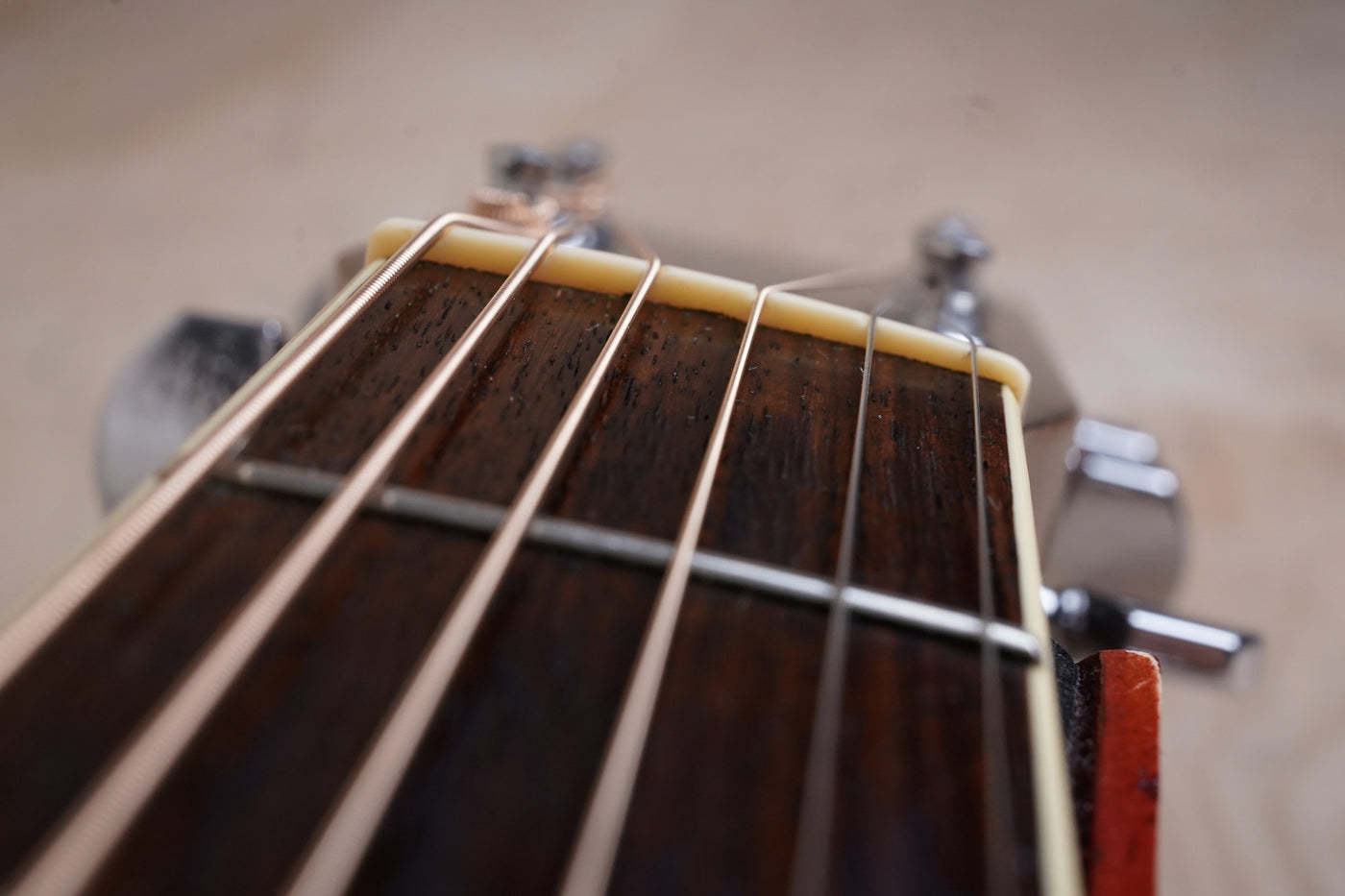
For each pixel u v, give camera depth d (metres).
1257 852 0.28
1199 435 0.40
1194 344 0.43
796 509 0.11
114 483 0.18
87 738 0.09
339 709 0.10
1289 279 0.46
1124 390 0.41
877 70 0.55
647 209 0.46
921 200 0.48
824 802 0.10
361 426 0.11
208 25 0.52
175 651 0.10
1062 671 0.12
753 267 0.20
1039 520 0.16
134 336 0.37
